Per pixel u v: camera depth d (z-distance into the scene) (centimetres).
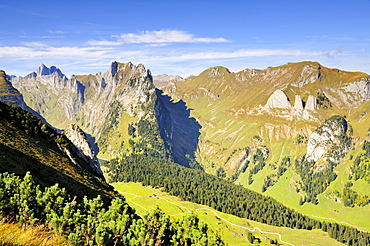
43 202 3675
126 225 3922
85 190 8212
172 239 4078
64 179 7956
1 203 3272
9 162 6562
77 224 3444
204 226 4491
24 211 3309
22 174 6384
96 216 4138
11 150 7456
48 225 3344
